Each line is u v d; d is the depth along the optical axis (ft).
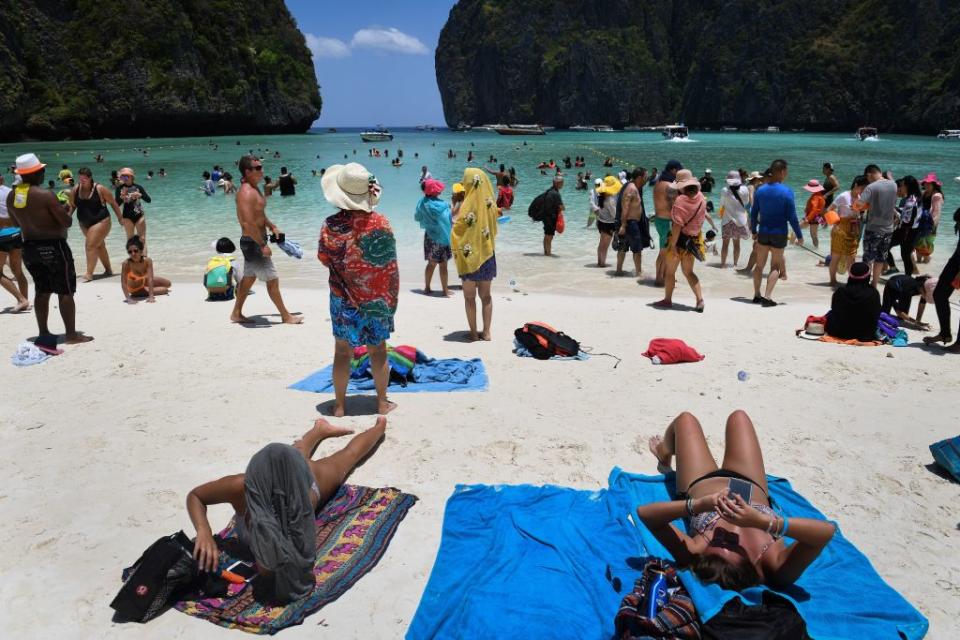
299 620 11.71
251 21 385.70
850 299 26.86
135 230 48.34
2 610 12.07
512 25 637.71
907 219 40.16
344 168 17.76
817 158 158.51
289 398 21.26
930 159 153.17
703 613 10.74
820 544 11.55
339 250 17.99
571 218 65.16
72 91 276.21
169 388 22.18
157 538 14.19
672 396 21.36
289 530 12.16
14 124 254.88
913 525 14.61
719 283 40.06
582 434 18.71
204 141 279.90
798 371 23.59
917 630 11.19
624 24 615.16
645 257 48.26
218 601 12.26
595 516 14.61
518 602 11.90
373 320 18.67
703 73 530.27
